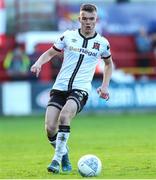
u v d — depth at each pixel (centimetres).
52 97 3134
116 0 9044
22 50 8269
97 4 8906
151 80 8019
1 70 8156
